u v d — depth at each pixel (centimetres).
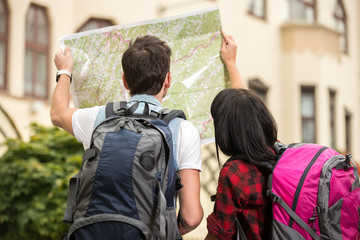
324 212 232
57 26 1087
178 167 235
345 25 1769
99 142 223
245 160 251
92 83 287
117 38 288
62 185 664
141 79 244
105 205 214
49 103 1061
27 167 671
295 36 1533
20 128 986
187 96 284
